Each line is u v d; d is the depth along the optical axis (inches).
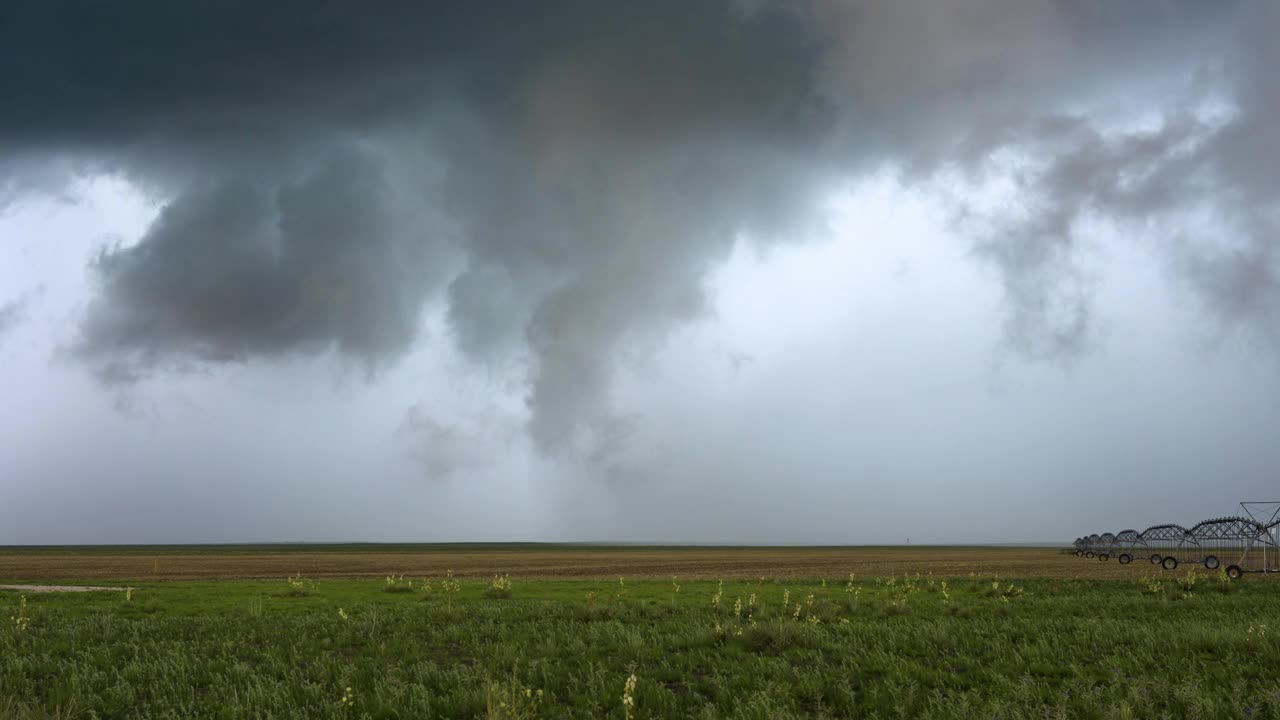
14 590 1788.9
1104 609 1082.7
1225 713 455.2
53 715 492.1
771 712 477.4
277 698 526.9
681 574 2652.6
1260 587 1577.3
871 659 641.6
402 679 603.5
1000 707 477.7
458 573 2940.5
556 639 785.6
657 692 531.8
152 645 760.3
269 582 2106.3
